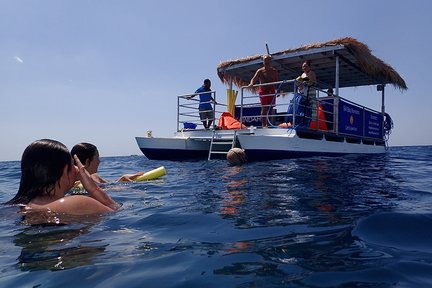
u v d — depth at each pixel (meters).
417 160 8.86
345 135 10.90
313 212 2.84
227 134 9.88
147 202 3.46
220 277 1.50
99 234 2.17
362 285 1.41
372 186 4.29
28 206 2.58
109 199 3.06
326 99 10.55
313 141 9.52
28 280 1.48
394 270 1.57
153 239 2.10
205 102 10.63
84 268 1.61
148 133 11.05
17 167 12.12
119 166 9.81
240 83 13.30
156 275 1.52
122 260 1.71
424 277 1.49
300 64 11.80
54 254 1.80
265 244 1.98
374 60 10.65
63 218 2.45
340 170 6.16
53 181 2.67
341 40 9.68
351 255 1.77
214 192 4.02
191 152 11.19
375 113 13.37
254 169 6.47
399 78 12.41
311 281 1.45
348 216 2.65
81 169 2.97
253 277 1.49
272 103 9.80
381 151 13.87
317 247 1.91
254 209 3.00
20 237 2.07
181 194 3.96
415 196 3.57
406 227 2.30
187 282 1.45
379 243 1.98
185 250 1.87
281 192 3.89
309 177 5.20
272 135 9.05
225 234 2.21
